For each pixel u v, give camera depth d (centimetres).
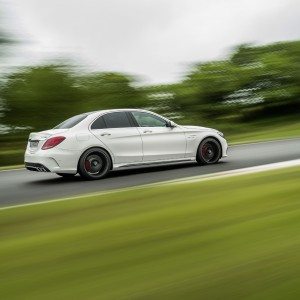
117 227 449
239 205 514
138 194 645
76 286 294
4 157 2436
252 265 313
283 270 302
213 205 527
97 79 3428
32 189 838
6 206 669
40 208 593
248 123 4094
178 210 513
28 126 3114
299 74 4272
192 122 3991
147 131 944
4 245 410
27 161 912
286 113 4378
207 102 4147
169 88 3962
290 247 344
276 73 4259
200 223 442
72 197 661
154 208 539
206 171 922
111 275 310
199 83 4119
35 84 3138
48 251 377
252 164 988
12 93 3053
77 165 878
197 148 1002
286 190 584
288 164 895
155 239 395
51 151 862
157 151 951
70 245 392
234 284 285
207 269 312
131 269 320
